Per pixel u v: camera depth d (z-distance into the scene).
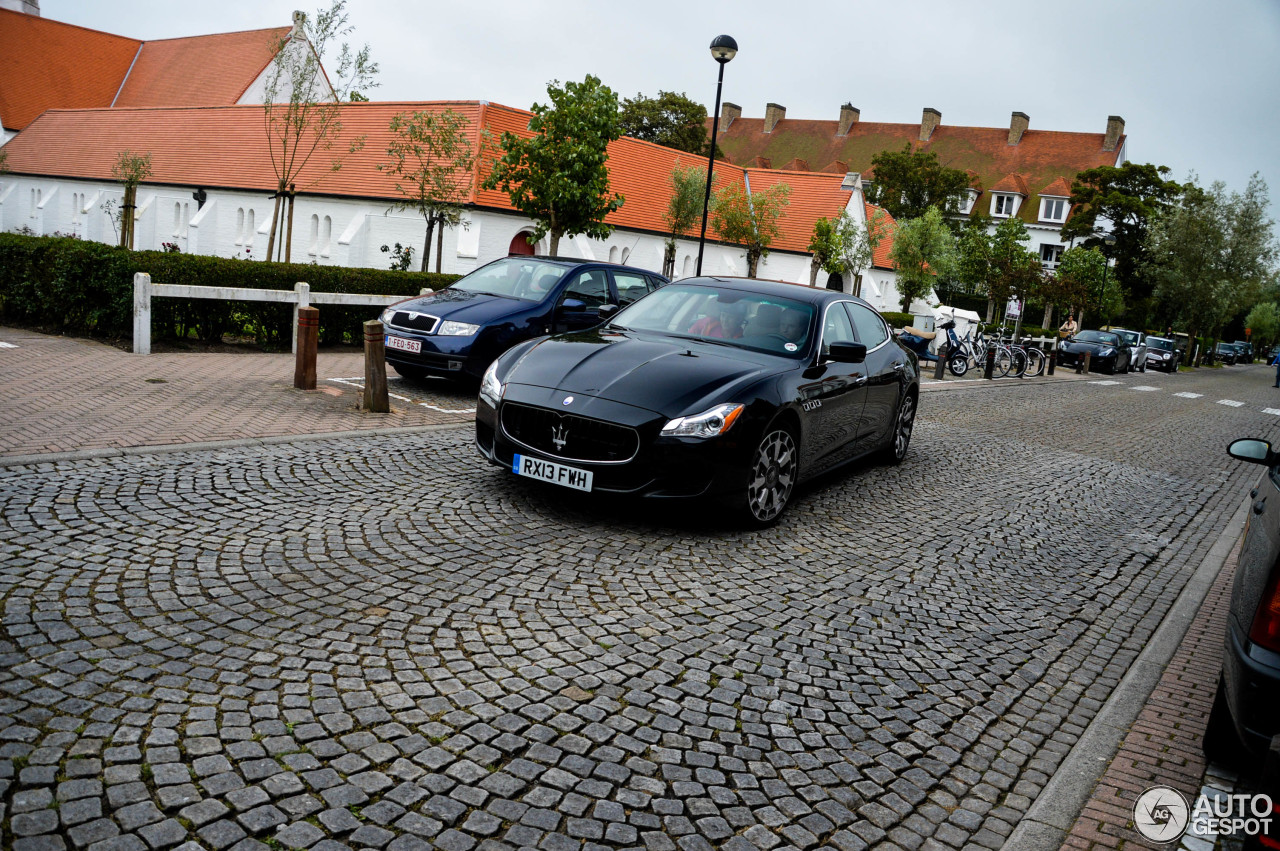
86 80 55.72
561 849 2.56
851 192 43.69
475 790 2.79
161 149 41.50
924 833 2.88
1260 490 3.96
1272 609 2.81
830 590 5.03
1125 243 64.62
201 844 2.42
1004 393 18.88
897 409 8.43
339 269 14.51
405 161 31.11
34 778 2.60
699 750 3.19
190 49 55.72
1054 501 8.21
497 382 6.04
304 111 22.81
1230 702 2.97
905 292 42.25
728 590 4.82
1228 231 55.34
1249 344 90.19
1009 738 3.61
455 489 6.18
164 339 11.88
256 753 2.85
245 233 35.84
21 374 8.77
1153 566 6.42
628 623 4.22
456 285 11.00
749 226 35.41
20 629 3.50
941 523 6.87
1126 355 35.28
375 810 2.64
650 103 56.72
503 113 31.77
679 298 7.27
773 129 91.38
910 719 3.64
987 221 73.25
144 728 2.92
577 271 10.81
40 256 12.08
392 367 11.73
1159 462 11.58
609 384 5.64
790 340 6.69
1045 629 4.90
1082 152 78.44
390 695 3.31
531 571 4.75
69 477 5.53
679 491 5.40
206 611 3.85
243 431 7.23
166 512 5.09
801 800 2.97
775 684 3.78
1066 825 2.99
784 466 6.16
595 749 3.11
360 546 4.86
